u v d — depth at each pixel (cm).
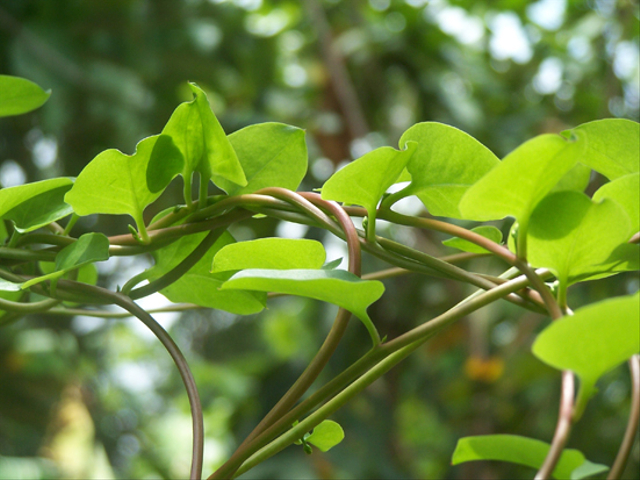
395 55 343
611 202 65
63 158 292
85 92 266
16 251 73
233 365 504
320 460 308
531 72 376
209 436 545
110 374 452
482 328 321
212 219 73
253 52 347
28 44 254
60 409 367
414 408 464
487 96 364
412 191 72
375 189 70
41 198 75
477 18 378
